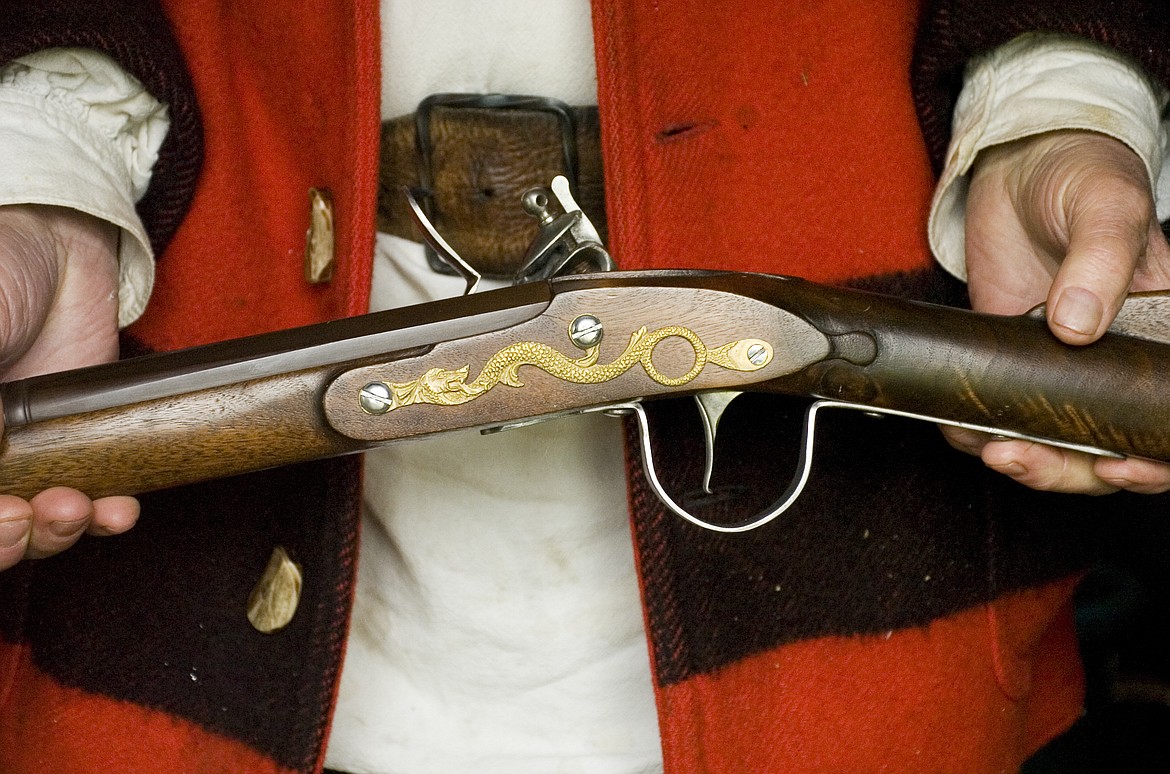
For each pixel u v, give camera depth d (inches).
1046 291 46.1
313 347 37.6
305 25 45.6
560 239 40.6
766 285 39.0
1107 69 45.8
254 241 48.9
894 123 47.6
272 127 48.1
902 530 49.5
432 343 37.9
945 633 50.3
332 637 46.5
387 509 51.0
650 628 45.8
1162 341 40.1
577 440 48.9
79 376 37.0
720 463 47.1
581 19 45.9
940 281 49.5
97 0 44.4
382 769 53.6
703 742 46.3
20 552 36.7
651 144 45.0
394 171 47.2
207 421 37.2
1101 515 56.4
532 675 51.8
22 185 42.6
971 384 39.7
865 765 49.1
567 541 50.0
